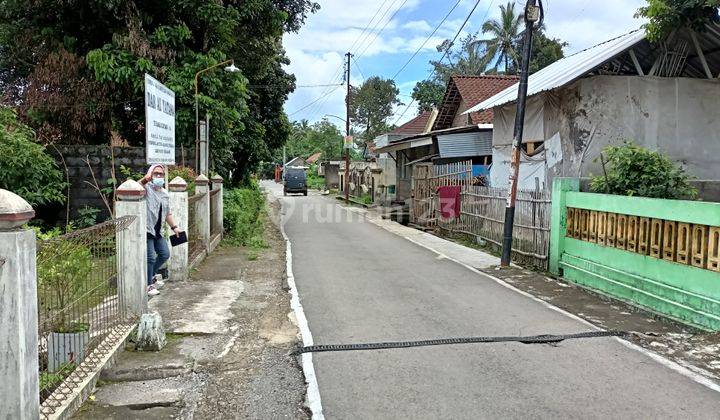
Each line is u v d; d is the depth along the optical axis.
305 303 7.63
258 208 21.94
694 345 5.78
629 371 5.02
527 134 13.95
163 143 8.84
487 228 13.61
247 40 17.09
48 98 12.11
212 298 7.69
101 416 4.12
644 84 11.81
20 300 3.10
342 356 5.42
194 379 4.90
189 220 9.77
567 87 12.09
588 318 6.88
